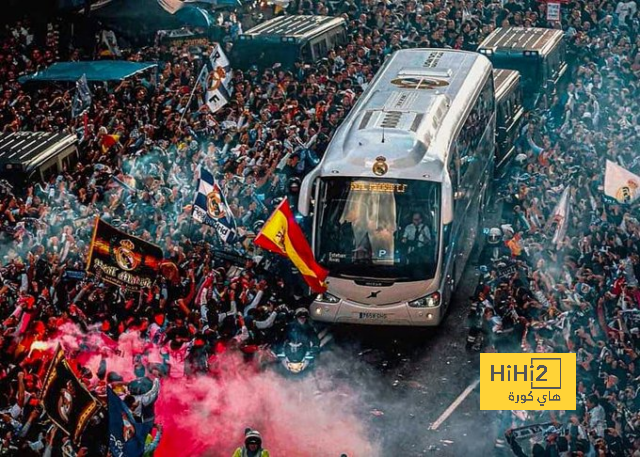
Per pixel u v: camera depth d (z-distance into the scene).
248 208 35.69
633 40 49.19
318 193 31.64
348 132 32.69
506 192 39.53
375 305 31.44
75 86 42.88
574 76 46.38
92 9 46.38
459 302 34.22
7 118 40.75
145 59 45.53
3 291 30.14
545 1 49.78
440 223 31.28
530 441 26.89
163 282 30.80
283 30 46.25
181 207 35.75
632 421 25.12
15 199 34.66
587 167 38.25
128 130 40.41
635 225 33.78
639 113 42.97
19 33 46.94
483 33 48.66
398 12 49.69
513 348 29.72
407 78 36.47
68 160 37.56
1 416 25.44
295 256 30.47
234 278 31.16
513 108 42.53
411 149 31.56
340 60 45.66
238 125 40.59
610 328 28.66
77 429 23.33
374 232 31.33
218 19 48.16
